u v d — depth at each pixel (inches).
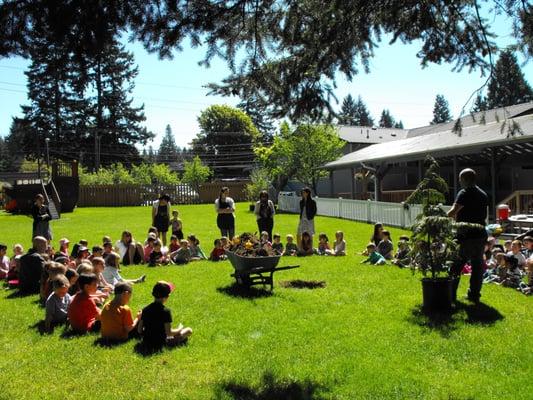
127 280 362.3
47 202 981.8
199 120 2812.5
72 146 1980.8
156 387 175.5
